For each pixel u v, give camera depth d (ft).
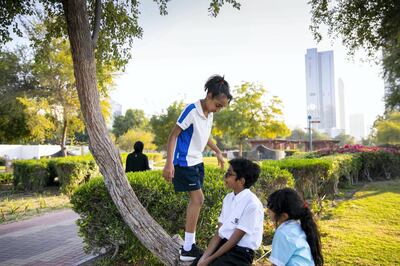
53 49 61.16
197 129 10.07
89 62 12.16
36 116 70.64
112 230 15.79
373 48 23.95
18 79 73.20
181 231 15.56
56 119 74.90
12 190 46.11
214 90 9.83
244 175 8.97
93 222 16.31
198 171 10.41
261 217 8.80
